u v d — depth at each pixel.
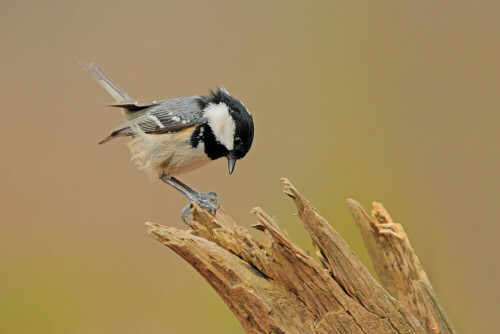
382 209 4.75
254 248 4.71
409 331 4.70
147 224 4.71
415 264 4.74
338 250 4.70
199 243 4.71
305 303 4.71
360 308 4.70
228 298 4.71
